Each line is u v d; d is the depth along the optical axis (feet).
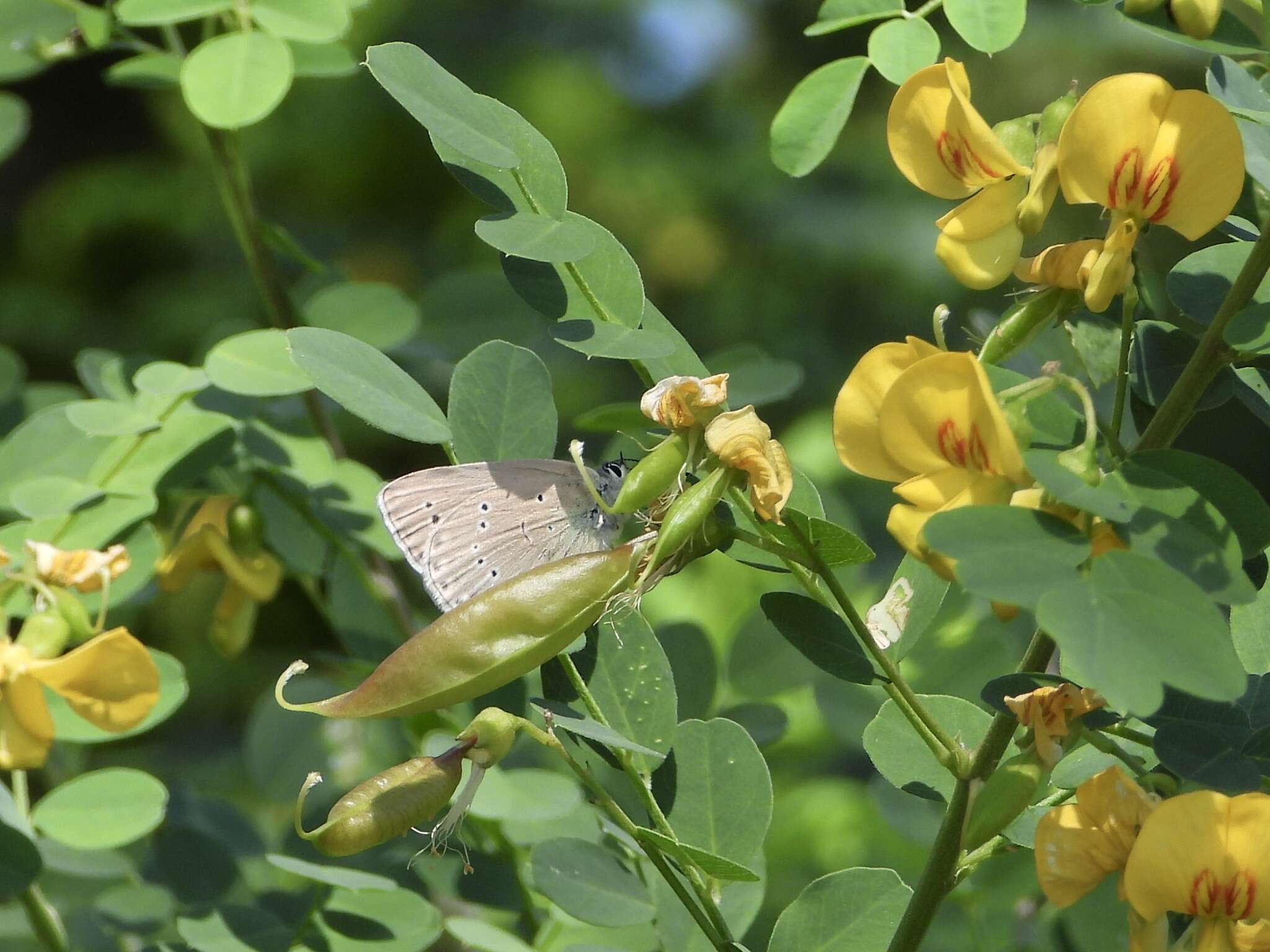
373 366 3.18
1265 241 3.10
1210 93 3.13
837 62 3.28
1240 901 3.07
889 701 3.23
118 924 3.35
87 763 3.52
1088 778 3.18
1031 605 3.01
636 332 3.17
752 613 3.40
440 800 3.10
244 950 3.27
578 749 3.21
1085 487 3.03
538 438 3.21
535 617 3.10
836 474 4.79
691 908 3.18
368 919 3.29
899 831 3.43
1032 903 3.37
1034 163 3.10
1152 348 3.16
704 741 3.21
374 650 3.44
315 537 3.43
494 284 3.52
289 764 3.51
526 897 3.36
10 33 3.47
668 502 3.13
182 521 3.42
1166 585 3.01
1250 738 3.11
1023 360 3.30
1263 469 6.74
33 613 3.23
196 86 3.35
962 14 3.23
